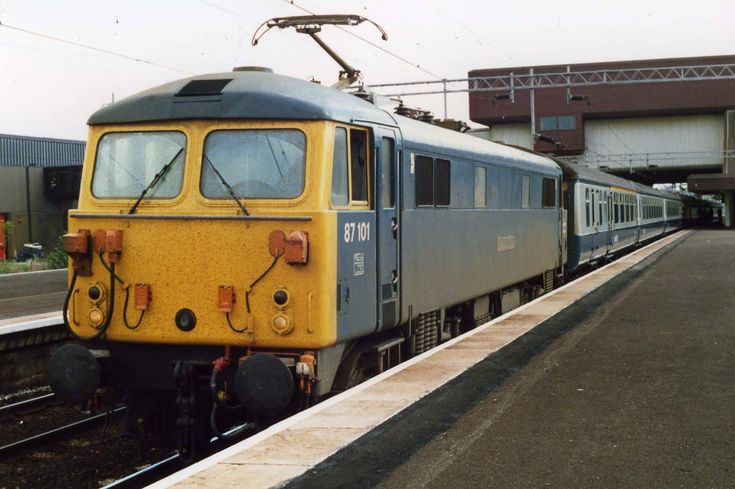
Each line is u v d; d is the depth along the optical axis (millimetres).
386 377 8773
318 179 7664
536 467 5793
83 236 7934
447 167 11305
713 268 23500
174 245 7816
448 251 11375
